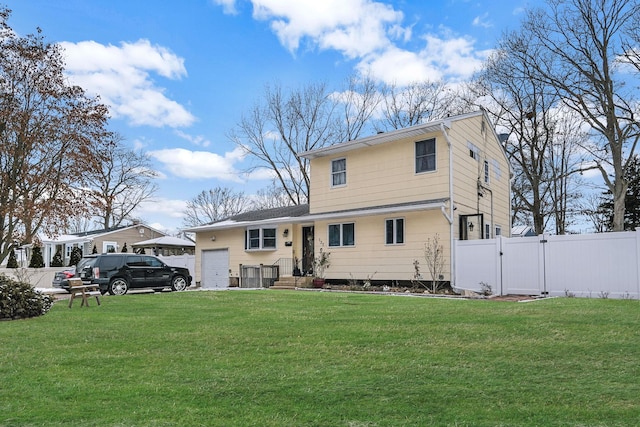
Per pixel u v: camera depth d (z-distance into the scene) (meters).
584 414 4.08
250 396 4.66
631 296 13.41
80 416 4.11
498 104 28.52
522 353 6.27
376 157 20.42
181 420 4.01
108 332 8.36
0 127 14.31
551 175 30.52
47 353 6.63
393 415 4.12
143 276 19.50
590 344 6.63
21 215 13.96
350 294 16.28
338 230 21.11
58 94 14.95
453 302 12.85
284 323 9.18
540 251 15.28
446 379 5.17
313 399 4.55
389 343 7.06
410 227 18.69
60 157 14.87
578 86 23.62
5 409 4.30
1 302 10.05
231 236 25.58
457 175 18.58
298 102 36.84
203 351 6.71
